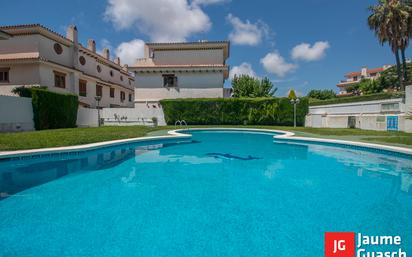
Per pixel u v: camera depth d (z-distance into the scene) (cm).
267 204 416
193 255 267
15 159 714
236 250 277
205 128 1866
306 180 575
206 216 367
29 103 1480
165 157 873
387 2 2527
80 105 2456
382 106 1934
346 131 1541
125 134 1277
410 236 306
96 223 343
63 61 2300
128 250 276
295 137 1210
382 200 436
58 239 299
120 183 547
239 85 3278
